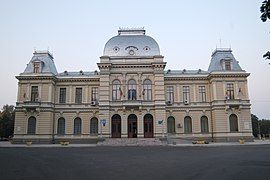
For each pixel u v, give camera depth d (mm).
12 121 101188
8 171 20266
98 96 66812
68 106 66500
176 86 67250
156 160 27062
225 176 17656
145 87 63625
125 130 61312
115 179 17000
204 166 22359
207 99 66500
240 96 64000
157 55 63250
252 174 18266
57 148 46344
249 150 38562
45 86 65062
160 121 60812
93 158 29109
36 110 63531
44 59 69312
